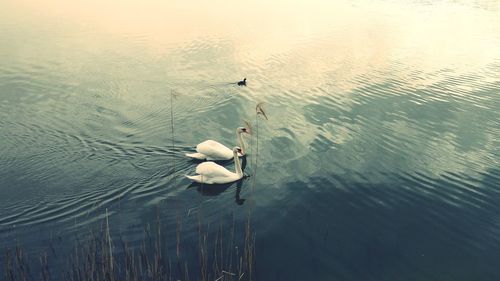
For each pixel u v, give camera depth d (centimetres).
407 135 1783
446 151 1655
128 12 3788
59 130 1683
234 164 1534
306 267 1038
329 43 3081
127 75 2342
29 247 1028
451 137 1778
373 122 1898
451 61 2798
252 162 1538
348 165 1526
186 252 1048
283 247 1104
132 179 1362
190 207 1241
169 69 2466
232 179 1397
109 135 1661
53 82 2194
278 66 2598
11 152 1492
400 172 1491
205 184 1370
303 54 2827
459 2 4859
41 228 1101
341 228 1192
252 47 2928
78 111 1872
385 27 3603
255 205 1277
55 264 973
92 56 2611
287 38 3169
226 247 1084
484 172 1504
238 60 2672
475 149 1678
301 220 1218
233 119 1902
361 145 1683
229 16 3781
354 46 3034
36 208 1185
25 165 1411
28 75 2272
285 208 1270
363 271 1034
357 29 3497
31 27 3173
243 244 1102
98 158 1482
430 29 3597
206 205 1257
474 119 1964
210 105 2033
